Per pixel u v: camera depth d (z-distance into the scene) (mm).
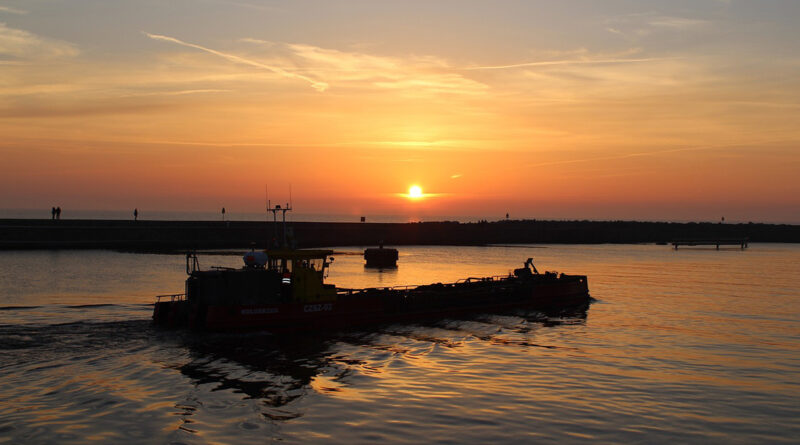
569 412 23797
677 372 30047
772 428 22500
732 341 37781
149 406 23641
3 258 85938
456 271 83375
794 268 94875
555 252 132875
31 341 32688
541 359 32281
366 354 32656
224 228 128875
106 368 28406
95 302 47281
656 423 22781
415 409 23844
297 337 36438
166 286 58188
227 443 20359
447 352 33531
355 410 23641
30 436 20547
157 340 33625
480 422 22562
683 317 46875
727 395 26328
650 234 197875
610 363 31609
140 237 118250
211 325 34156
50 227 108125
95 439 20422
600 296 59406
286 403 24312
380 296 41406
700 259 116312
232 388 26094
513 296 49625
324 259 39906
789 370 30750
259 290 37000
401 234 159125
